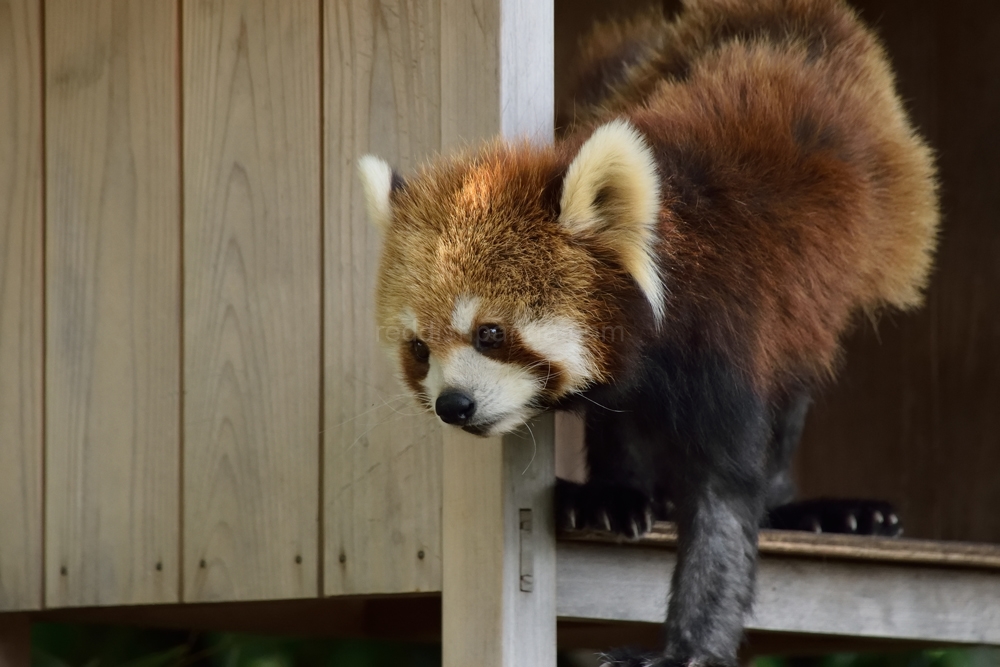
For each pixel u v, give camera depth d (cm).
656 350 432
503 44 451
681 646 428
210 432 494
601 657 428
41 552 517
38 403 521
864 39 579
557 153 443
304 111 487
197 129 504
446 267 420
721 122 480
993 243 745
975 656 832
